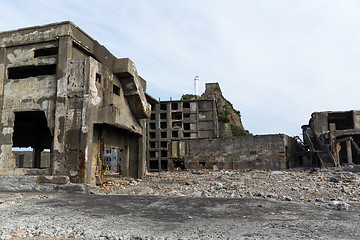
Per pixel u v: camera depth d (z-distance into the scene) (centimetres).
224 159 3225
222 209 853
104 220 704
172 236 556
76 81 1480
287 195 1162
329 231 582
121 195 1195
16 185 1370
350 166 2416
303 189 1309
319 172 2252
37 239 545
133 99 1948
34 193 1248
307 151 3612
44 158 3966
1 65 1655
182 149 5025
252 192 1261
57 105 1481
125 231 598
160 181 1908
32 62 1609
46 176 1349
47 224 655
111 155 6612
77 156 1405
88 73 1466
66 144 1434
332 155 3155
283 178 1834
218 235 559
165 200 1019
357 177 1680
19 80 1625
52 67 1777
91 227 631
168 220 705
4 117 1611
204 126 5188
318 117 3766
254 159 3114
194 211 824
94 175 1545
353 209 865
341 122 4166
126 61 1786
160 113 5369
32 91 1584
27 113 1902
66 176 1331
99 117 1531
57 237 559
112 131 1873
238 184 1488
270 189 1336
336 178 1599
